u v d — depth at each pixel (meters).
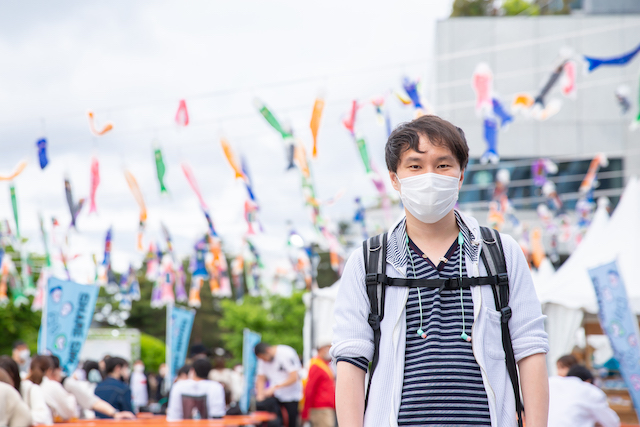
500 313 1.69
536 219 18.36
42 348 6.95
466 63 19.12
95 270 10.12
